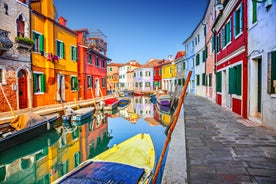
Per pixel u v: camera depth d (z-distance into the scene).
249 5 8.05
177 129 6.41
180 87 35.19
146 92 43.16
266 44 6.45
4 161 7.90
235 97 10.12
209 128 6.71
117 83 65.44
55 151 9.27
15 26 12.98
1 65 11.94
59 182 3.81
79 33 23.59
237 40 9.72
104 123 15.64
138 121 16.44
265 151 4.36
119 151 5.94
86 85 23.44
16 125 9.09
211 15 17.94
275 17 5.87
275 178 3.16
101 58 29.16
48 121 10.71
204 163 3.81
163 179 3.16
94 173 4.17
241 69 9.07
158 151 8.56
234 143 4.98
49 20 16.23
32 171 7.12
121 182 3.81
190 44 30.31
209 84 18.95
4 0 12.15
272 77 6.09
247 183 3.04
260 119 7.28
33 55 14.64
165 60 50.12
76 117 13.79
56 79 17.31
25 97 14.14
